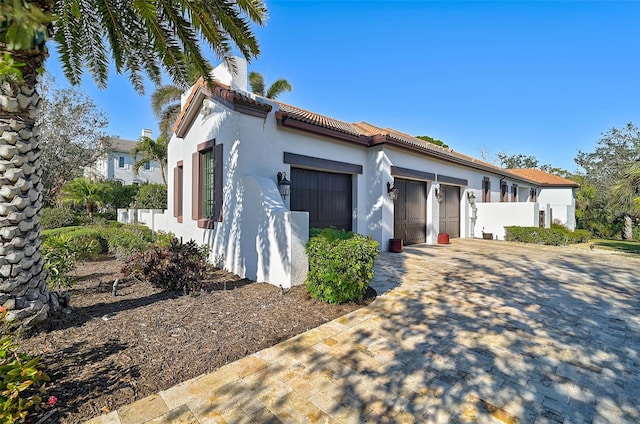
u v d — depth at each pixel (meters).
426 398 2.91
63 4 5.09
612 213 24.12
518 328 4.59
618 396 3.00
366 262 5.48
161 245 6.84
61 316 4.17
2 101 3.31
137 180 37.38
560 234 15.04
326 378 3.21
